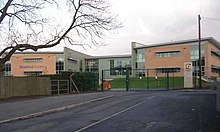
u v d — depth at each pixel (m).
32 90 30.23
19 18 27.55
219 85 15.24
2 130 11.85
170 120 12.84
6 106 20.25
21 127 12.47
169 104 18.95
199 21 40.62
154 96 25.45
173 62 77.69
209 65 73.25
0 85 26.73
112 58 96.19
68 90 34.97
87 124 12.62
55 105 20.05
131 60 91.12
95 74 41.78
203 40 72.81
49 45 29.83
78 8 29.61
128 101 22.05
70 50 86.25
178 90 36.50
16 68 84.94
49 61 85.31
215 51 80.75
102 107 19.08
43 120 14.38
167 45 79.06
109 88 44.38
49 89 31.80
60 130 11.40
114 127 11.63
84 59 98.94
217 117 13.20
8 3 25.84
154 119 13.27
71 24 30.00
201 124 11.59
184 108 16.70
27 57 85.50
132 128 11.26
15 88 28.41
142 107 18.03
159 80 57.00
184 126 11.28
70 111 17.81
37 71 85.31
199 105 17.88
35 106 19.78
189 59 75.31
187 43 75.88
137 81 60.47
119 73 92.88
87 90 39.09
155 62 80.81
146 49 82.94
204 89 36.69
